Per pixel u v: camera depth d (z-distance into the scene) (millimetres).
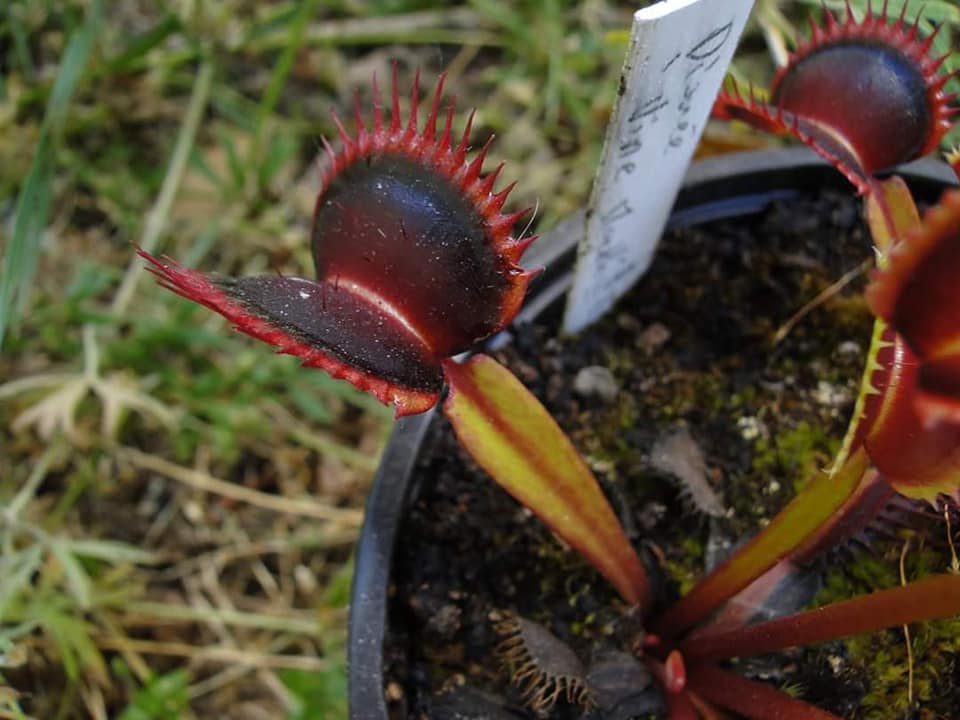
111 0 237
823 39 118
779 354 141
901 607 93
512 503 132
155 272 89
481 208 93
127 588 182
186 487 196
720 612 121
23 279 170
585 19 231
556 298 140
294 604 189
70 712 174
